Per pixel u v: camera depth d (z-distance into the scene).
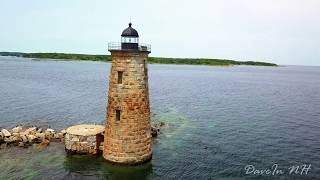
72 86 109.81
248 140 45.41
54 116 59.16
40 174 31.70
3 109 63.16
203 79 170.12
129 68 32.06
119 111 32.78
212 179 31.88
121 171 33.12
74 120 56.81
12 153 36.84
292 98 95.00
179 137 46.06
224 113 66.31
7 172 31.84
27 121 54.16
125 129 32.69
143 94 33.09
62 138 41.62
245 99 90.12
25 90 92.69
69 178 31.20
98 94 91.94
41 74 154.62
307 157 38.66
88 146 35.78
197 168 34.50
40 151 37.59
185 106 75.12
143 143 33.75
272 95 102.62
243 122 57.28
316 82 181.88
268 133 49.50
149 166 34.56
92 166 33.84
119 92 32.47
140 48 32.84
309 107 76.44
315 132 50.66
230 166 35.25
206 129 51.38
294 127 53.97
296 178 32.41
